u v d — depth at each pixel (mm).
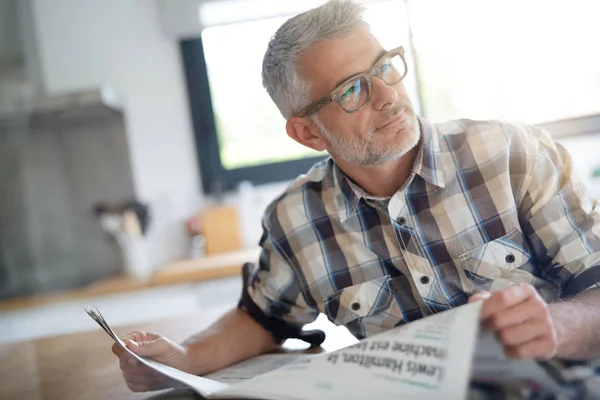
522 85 2857
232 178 3260
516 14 2824
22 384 939
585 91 2795
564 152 962
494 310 546
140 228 2900
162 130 3225
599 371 501
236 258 2635
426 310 959
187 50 3215
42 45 3162
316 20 989
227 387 615
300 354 952
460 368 495
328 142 1006
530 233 923
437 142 979
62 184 3094
